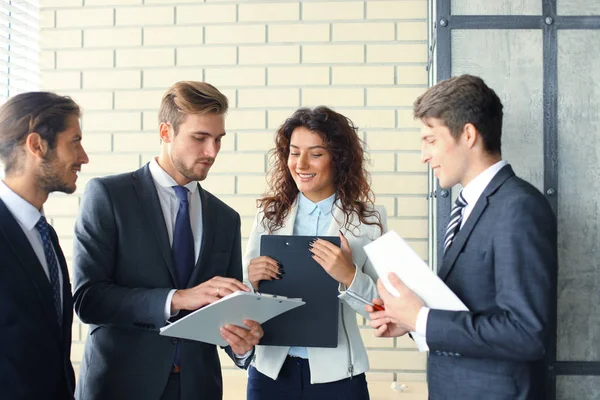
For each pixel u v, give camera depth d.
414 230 3.17
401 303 1.50
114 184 1.88
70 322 1.62
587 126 2.21
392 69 3.19
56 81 3.32
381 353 3.15
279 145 2.15
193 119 1.84
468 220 1.51
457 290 1.52
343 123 2.09
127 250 1.84
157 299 1.74
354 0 3.21
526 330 1.35
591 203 2.20
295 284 1.95
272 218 2.15
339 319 2.01
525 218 1.41
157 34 3.29
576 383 2.16
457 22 2.25
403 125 3.18
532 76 2.23
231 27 3.26
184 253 1.89
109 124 3.30
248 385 2.08
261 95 3.24
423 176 3.17
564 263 2.19
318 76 3.22
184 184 1.95
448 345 1.44
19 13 3.23
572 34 2.22
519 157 2.22
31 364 1.44
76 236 1.85
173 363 1.83
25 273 1.45
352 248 2.07
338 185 2.11
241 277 2.09
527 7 2.23
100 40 3.31
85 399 1.81
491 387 1.47
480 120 1.52
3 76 3.08
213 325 1.70
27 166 1.51
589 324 2.17
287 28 3.23
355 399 2.00
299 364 2.00
